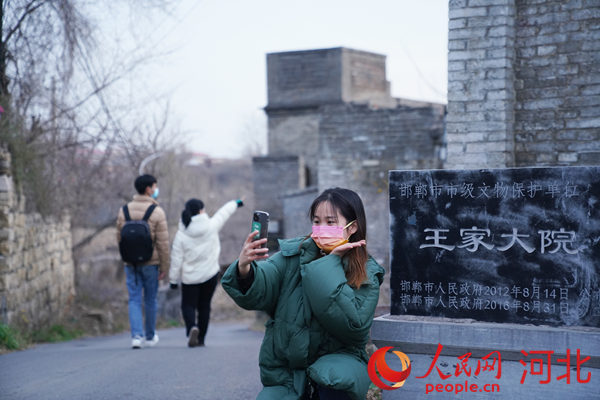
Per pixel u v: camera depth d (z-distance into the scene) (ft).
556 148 22.74
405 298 12.41
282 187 88.28
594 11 22.17
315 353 10.21
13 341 28.25
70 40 34.22
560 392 11.07
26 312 33.60
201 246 26.45
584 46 22.31
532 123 23.03
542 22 22.82
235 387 18.02
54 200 39.22
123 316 49.16
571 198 11.36
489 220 11.87
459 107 23.21
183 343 30.81
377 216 53.01
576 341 10.84
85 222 53.11
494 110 22.79
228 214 27.37
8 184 30.81
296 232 67.36
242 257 9.87
